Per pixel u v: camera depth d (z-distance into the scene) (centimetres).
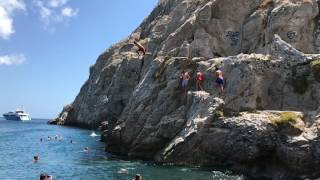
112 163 4138
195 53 5300
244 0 5469
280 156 3372
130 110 4800
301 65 3900
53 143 6925
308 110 3678
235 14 5456
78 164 4256
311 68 3809
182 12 6819
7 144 6800
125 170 3700
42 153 5406
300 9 4872
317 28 4872
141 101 4716
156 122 4416
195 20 5575
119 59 10619
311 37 4838
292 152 3259
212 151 3734
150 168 3734
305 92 3797
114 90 9169
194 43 5350
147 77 4956
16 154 5322
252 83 3891
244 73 3931
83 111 11738
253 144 3459
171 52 5469
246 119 3597
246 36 5259
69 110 13812
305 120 3488
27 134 9488
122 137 4809
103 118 9994
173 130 4159
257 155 3459
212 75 4300
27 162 4516
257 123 3500
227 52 5347
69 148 6012
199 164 3800
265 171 3462
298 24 4841
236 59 4119
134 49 10400
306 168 3228
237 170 3581
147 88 4812
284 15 4878
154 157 4231
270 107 3912
